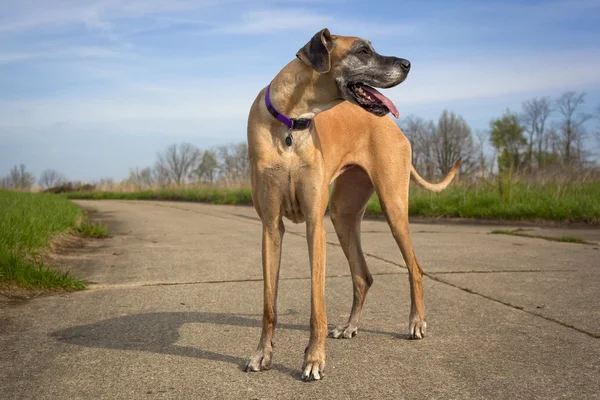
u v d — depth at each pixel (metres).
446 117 31.05
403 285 5.73
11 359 3.44
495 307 4.77
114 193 38.06
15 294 5.10
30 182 63.09
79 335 3.96
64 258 7.49
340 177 4.41
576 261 7.00
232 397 2.92
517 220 12.32
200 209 19.30
